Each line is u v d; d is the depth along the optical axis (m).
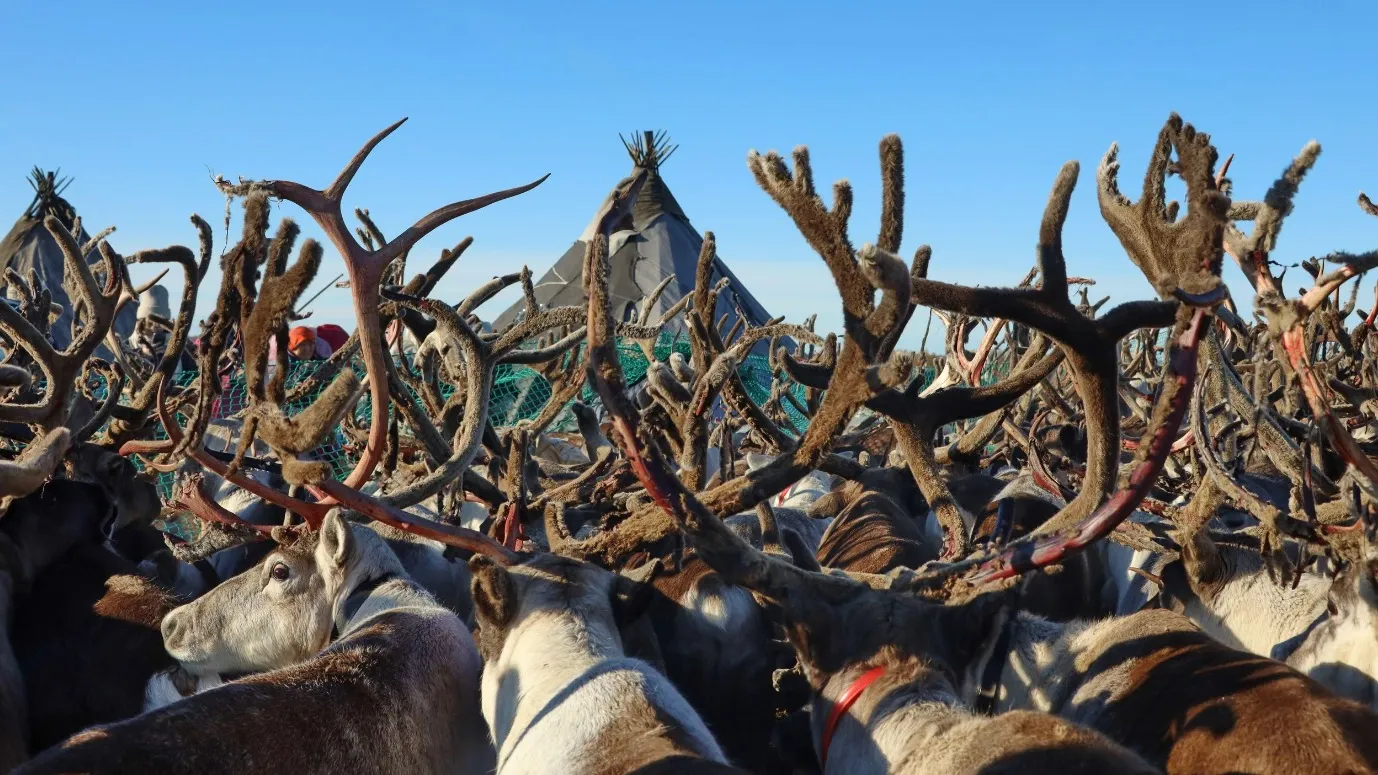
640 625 3.94
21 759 4.12
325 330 11.96
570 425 11.20
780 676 3.62
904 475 6.84
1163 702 3.23
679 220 19.64
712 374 4.12
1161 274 2.92
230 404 8.37
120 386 5.42
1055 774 2.48
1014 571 3.13
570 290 17.81
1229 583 4.24
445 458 5.27
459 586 5.32
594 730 3.07
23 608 4.50
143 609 4.52
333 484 3.51
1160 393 2.81
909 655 3.07
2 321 4.68
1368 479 3.29
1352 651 3.57
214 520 4.60
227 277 3.63
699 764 2.72
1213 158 2.66
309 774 3.16
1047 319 3.10
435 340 5.97
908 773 2.77
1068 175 3.07
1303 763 2.79
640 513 4.08
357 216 7.51
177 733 3.02
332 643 3.97
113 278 4.88
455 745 3.76
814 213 2.91
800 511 7.12
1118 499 2.92
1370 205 3.46
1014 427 7.62
